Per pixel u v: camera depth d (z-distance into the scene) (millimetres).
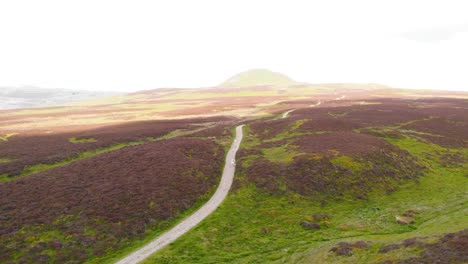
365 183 43969
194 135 77625
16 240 30500
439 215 33719
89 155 64375
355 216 35719
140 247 30141
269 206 38375
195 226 33625
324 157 49938
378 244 26641
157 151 57031
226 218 35438
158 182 43062
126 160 52812
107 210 35938
